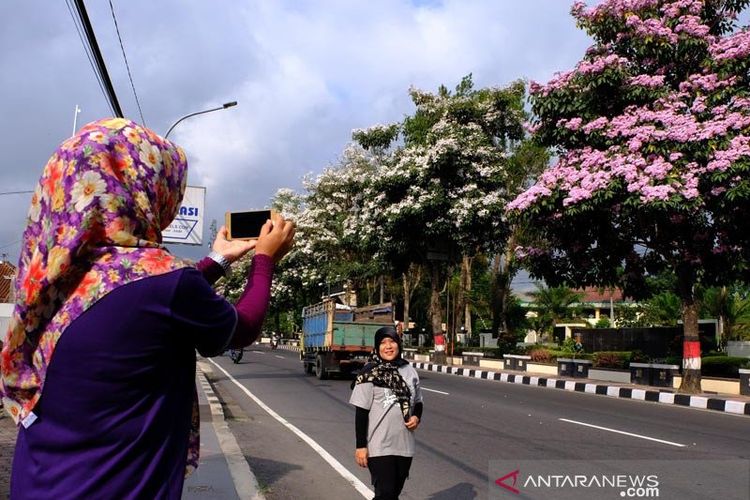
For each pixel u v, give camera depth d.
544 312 42.44
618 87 15.52
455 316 38.00
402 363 4.74
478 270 43.06
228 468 6.71
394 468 4.50
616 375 19.52
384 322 21.33
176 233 15.90
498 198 24.00
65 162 1.63
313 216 38.94
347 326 20.59
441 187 24.25
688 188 13.74
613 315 50.44
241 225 2.05
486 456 8.18
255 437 9.67
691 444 9.15
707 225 15.66
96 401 1.51
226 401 14.44
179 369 1.63
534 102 16.19
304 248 39.16
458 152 24.16
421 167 24.48
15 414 1.61
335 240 37.91
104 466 1.52
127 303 1.54
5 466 6.51
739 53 14.54
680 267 16.05
